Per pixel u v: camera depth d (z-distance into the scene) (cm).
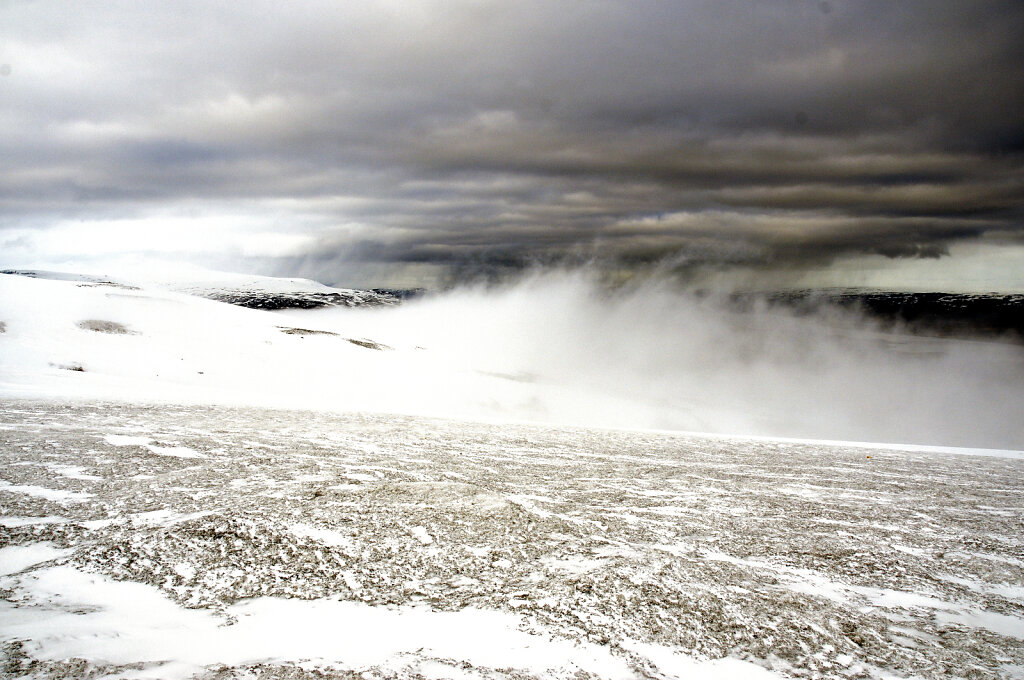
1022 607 1173
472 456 2506
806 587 1202
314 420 3388
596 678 833
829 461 2927
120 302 7575
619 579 1137
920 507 1969
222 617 964
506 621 978
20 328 5522
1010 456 3472
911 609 1130
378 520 1433
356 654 861
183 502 1505
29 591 1007
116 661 800
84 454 2005
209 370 5684
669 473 2378
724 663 901
